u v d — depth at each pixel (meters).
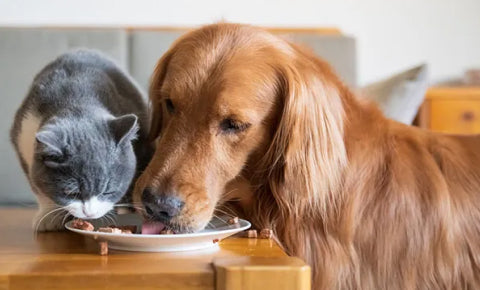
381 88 2.46
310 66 1.58
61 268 1.06
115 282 1.02
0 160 2.62
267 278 1.01
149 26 3.22
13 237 1.41
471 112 3.01
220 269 1.02
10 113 2.64
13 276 1.01
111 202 1.55
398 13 3.40
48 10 3.19
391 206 1.57
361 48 3.40
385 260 1.56
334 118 1.55
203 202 1.37
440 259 1.57
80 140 1.49
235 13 3.29
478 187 1.64
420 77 2.42
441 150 1.70
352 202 1.56
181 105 1.46
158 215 1.34
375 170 1.61
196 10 3.27
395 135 1.70
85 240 1.37
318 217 1.55
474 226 1.62
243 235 1.44
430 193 1.59
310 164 1.52
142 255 1.18
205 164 1.41
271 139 1.54
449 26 3.44
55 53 2.71
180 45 1.60
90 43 2.74
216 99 1.42
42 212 1.51
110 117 1.59
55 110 1.60
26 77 2.67
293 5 3.32
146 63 2.77
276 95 1.51
